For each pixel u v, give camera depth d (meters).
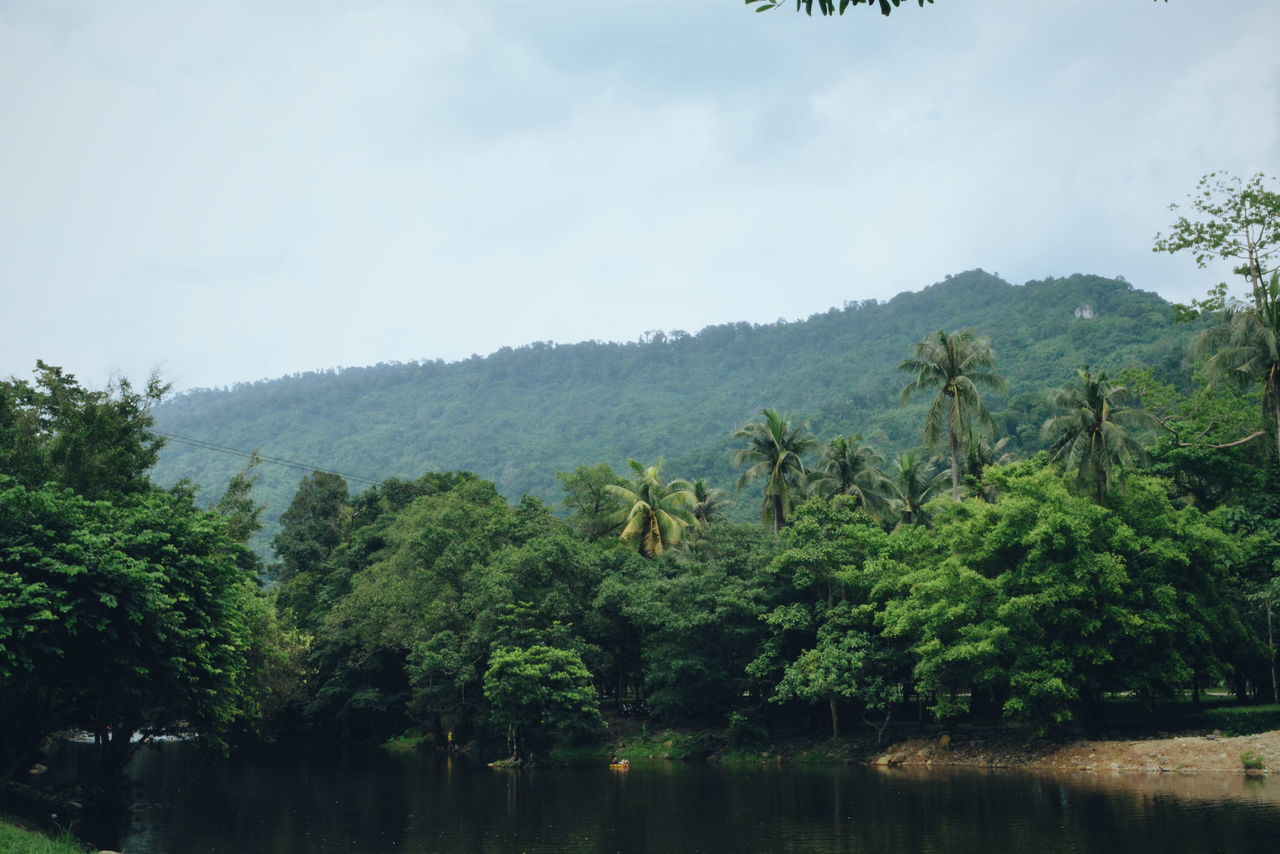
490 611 59.06
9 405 40.47
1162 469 53.41
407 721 78.44
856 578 52.91
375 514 93.88
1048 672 45.03
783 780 45.88
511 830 32.59
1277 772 39.53
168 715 39.12
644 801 39.56
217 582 33.47
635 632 65.44
